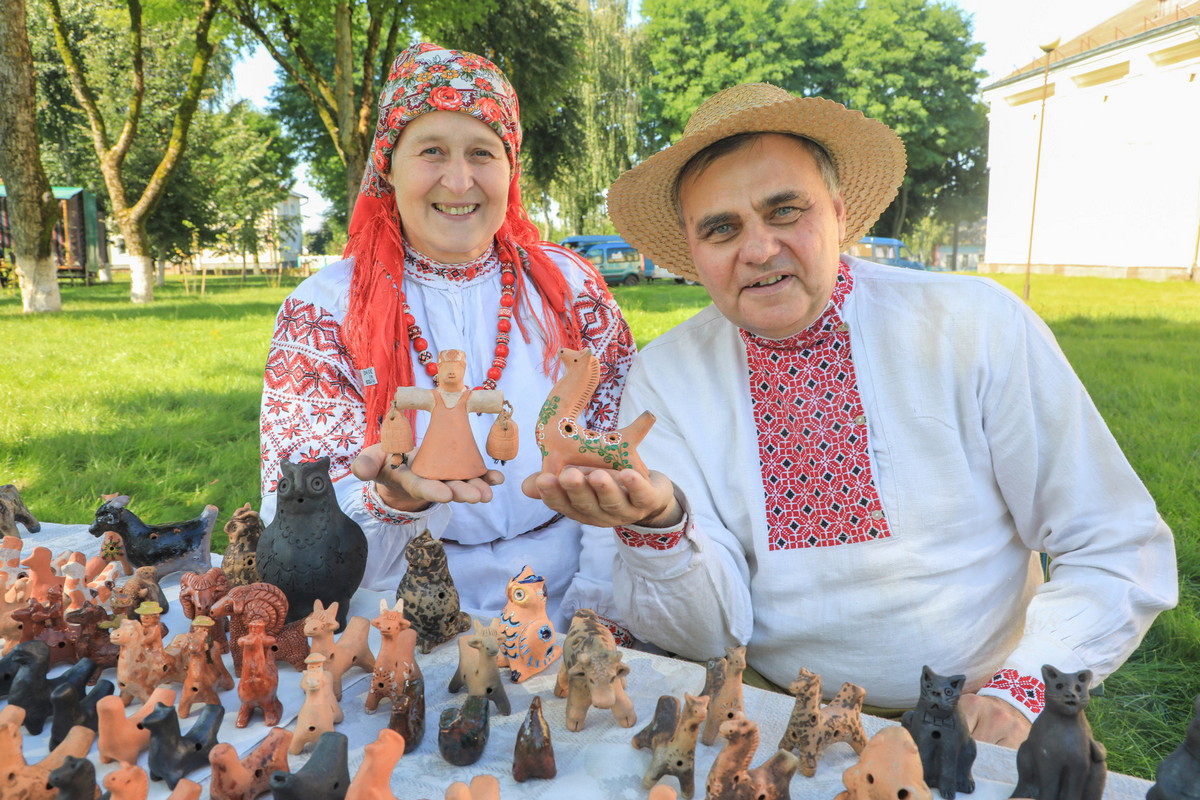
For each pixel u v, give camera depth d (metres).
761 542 2.10
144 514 4.60
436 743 1.63
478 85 2.38
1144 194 23.17
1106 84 24.02
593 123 34.34
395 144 2.45
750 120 1.84
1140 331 11.43
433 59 2.39
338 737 1.41
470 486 1.83
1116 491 1.98
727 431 2.19
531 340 2.65
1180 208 22.25
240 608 1.75
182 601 1.93
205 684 1.74
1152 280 22.88
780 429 2.11
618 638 2.35
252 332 12.57
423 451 1.86
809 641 2.07
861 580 2.01
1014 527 2.14
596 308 2.77
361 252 2.55
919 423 2.01
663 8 36.50
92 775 1.36
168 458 5.68
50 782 1.32
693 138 1.90
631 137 36.19
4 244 24.00
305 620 1.79
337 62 16.97
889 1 36.28
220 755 1.41
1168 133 22.44
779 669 2.16
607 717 1.72
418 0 16.12
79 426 6.38
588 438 1.66
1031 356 2.01
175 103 26.34
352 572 2.00
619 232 2.40
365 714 1.72
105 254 32.69
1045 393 1.99
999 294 2.06
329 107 18.08
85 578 2.17
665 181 2.15
